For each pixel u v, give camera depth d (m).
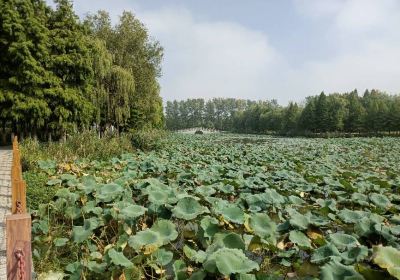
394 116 50.47
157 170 9.52
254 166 11.32
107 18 26.97
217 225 4.28
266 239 4.02
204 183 7.71
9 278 2.22
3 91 17.41
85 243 4.47
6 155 14.37
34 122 18.45
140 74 27.25
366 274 3.07
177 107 122.69
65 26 19.94
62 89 18.95
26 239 2.25
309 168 11.62
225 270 2.89
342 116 55.31
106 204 5.37
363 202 6.10
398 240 4.13
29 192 5.75
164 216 4.83
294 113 66.19
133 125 31.31
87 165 9.89
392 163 14.53
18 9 18.02
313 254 3.65
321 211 5.37
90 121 22.27
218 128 114.31
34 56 18.20
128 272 3.49
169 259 3.74
